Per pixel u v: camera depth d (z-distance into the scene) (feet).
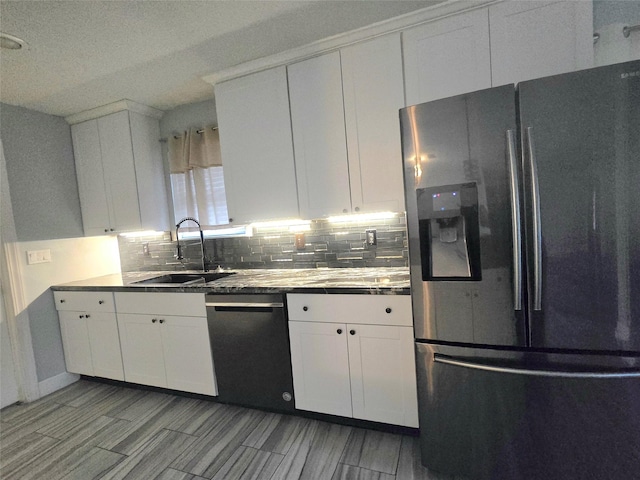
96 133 9.34
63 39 5.91
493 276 4.41
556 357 4.23
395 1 5.64
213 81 7.83
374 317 5.84
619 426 4.07
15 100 8.17
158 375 7.93
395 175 6.48
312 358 6.39
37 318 8.63
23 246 8.44
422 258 4.79
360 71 6.55
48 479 5.58
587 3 5.21
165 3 5.21
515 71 5.60
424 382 4.98
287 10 5.65
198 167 9.14
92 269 10.03
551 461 4.36
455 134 4.44
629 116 3.71
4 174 8.14
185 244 9.82
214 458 5.82
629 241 3.82
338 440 6.10
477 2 5.68
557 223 4.06
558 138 3.97
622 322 3.94
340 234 8.12
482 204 4.38
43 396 8.57
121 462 5.88
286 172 7.34
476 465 4.78
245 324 6.82
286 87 7.18
